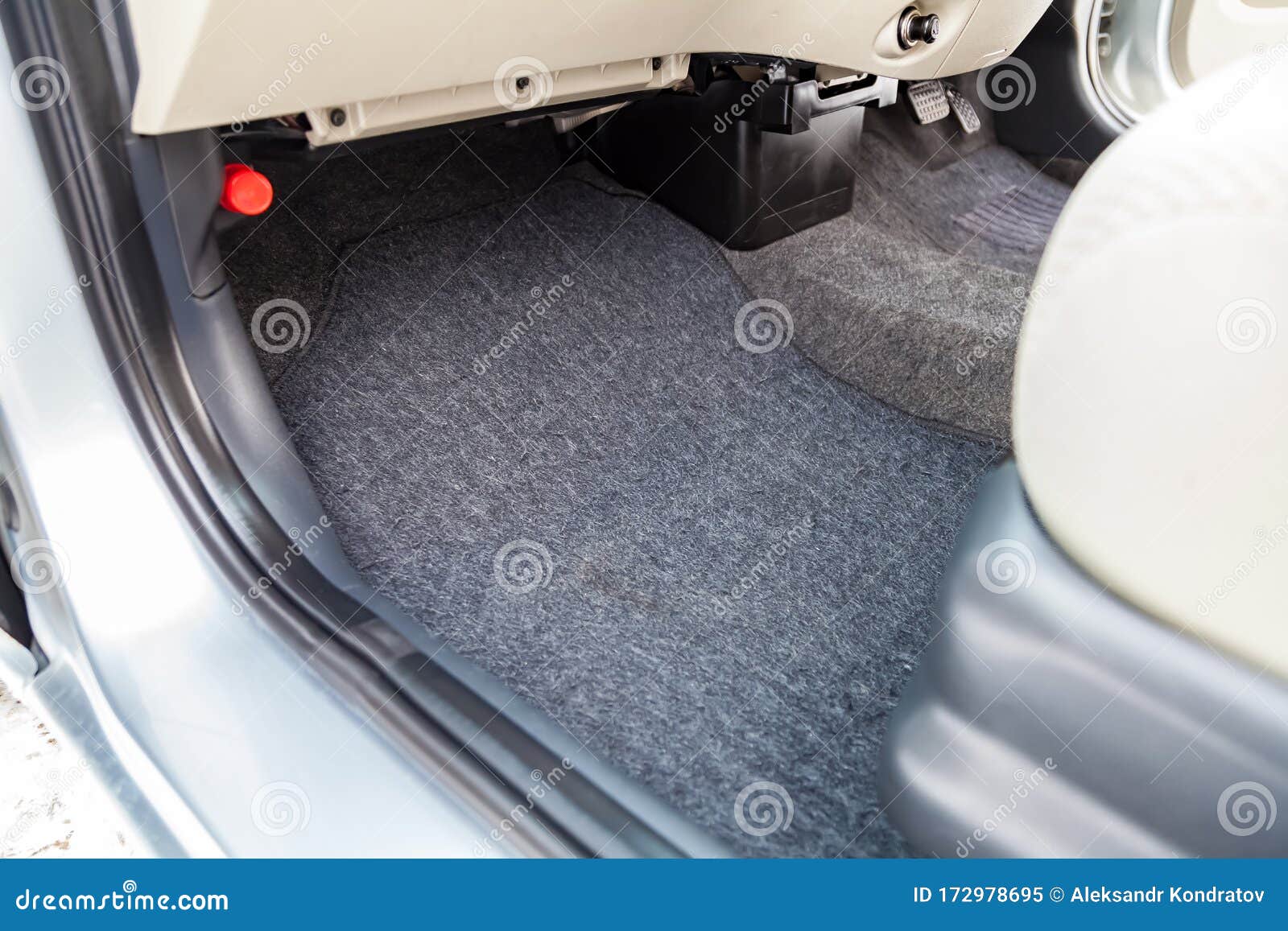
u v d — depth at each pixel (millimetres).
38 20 1012
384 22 1080
